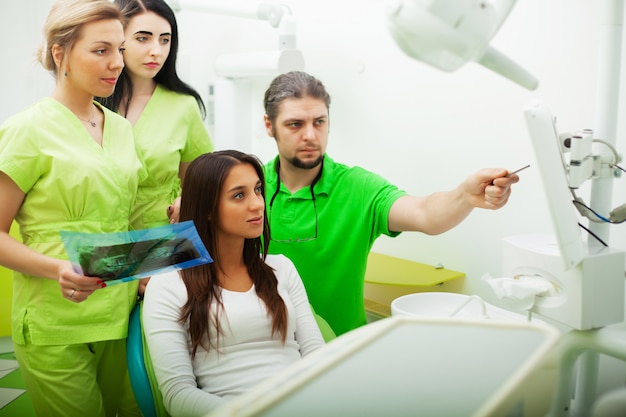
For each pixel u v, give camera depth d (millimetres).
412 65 2420
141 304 1494
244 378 1328
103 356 1646
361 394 537
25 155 1399
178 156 1926
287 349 1410
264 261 1507
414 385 552
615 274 1194
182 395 1250
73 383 1515
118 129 1613
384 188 1655
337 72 2762
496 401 504
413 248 2523
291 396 532
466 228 2309
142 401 1344
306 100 1564
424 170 2451
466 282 2336
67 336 1491
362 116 2680
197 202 1393
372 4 2535
